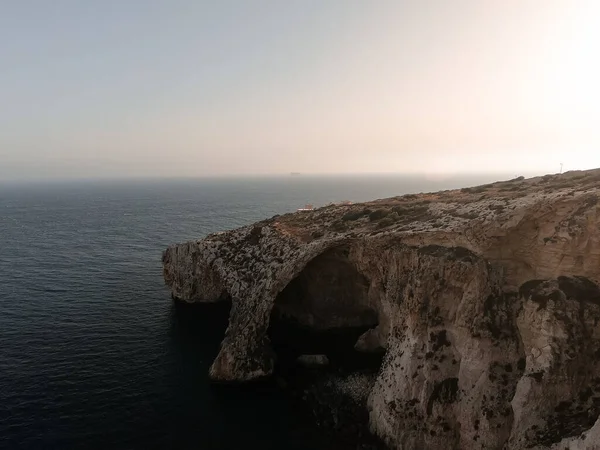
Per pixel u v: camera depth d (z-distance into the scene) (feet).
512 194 137.49
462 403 103.40
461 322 109.40
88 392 136.15
